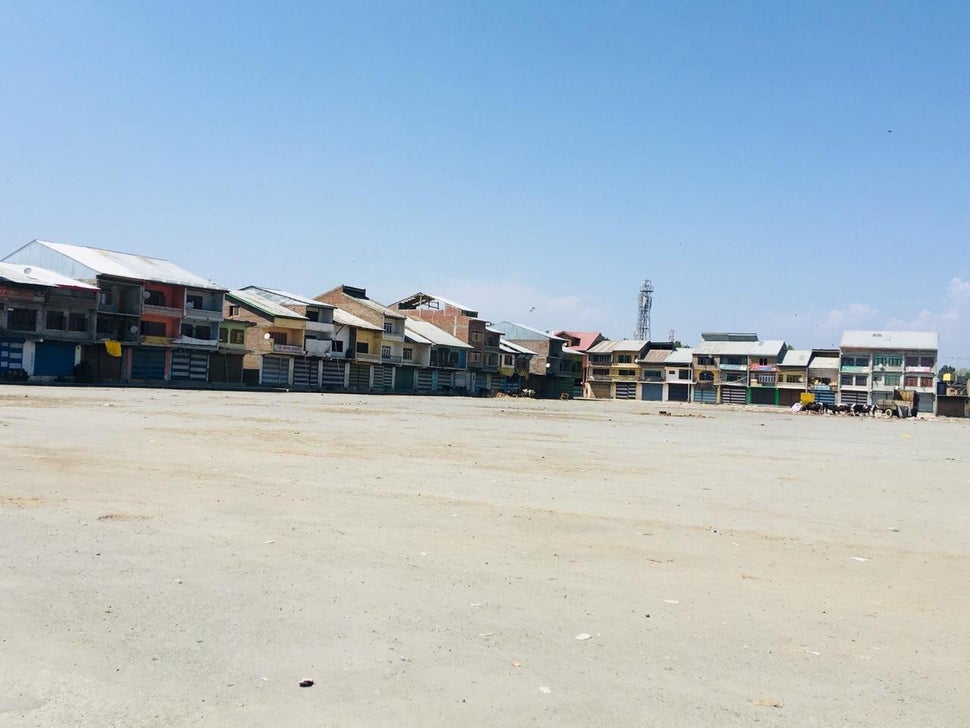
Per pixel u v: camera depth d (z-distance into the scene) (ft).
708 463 62.95
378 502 35.42
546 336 373.40
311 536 27.66
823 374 344.08
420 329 312.71
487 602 20.71
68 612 18.42
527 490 41.75
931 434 146.41
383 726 13.41
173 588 20.62
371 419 99.91
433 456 56.95
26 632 17.03
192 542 25.93
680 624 19.70
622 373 389.39
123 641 16.76
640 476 51.16
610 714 14.25
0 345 165.37
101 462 43.75
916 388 325.42
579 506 37.24
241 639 17.16
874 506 42.34
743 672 16.62
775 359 355.36
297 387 240.73
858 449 90.68
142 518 29.35
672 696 15.17
